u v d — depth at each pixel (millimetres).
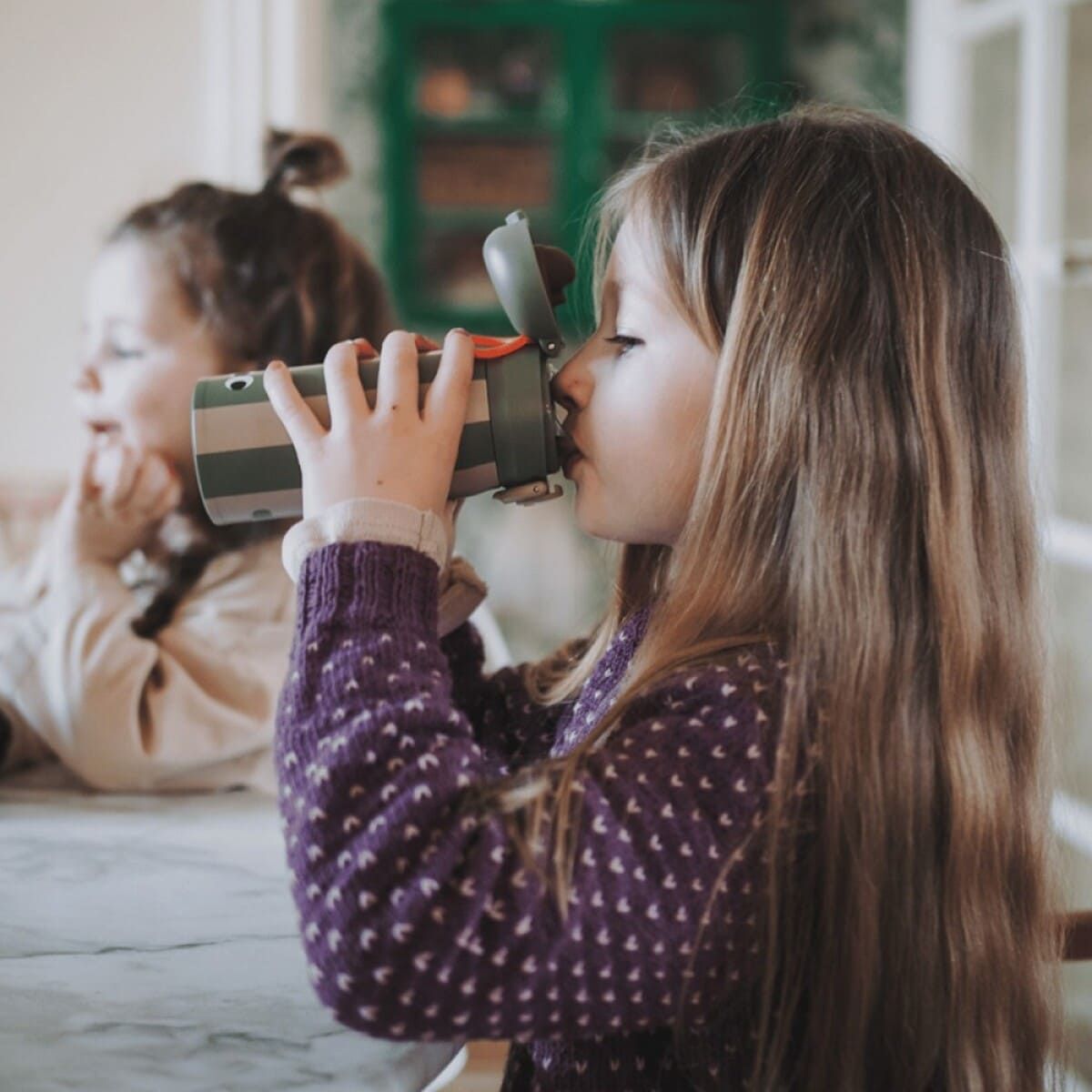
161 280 1195
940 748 727
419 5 3256
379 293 1347
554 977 598
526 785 630
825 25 3379
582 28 3346
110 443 1185
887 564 715
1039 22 1989
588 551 3262
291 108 2850
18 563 1471
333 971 598
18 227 2781
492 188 3445
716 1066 707
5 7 2727
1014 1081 779
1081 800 1814
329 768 618
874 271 727
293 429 714
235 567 1179
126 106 2791
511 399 736
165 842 962
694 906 616
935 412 726
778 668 681
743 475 711
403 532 683
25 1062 645
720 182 744
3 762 1120
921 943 725
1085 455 1890
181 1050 661
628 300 758
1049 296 1968
